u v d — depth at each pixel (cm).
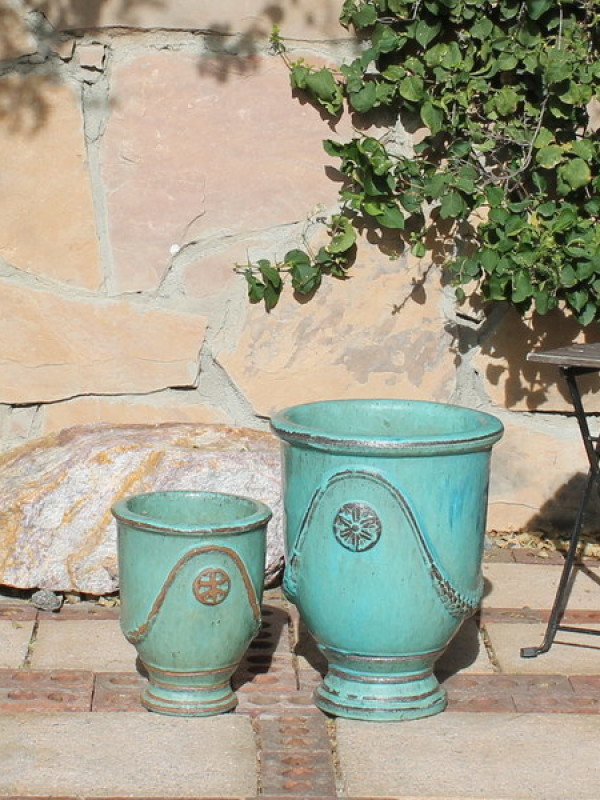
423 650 339
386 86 410
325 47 413
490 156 414
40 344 421
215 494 355
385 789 316
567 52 402
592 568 411
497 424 343
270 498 394
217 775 320
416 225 418
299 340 423
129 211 417
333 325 422
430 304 422
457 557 336
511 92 407
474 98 411
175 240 418
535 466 428
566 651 368
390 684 340
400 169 411
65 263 418
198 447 403
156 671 341
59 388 423
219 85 413
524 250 405
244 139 415
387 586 334
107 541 388
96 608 385
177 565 334
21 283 419
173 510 355
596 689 353
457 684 354
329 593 336
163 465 395
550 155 406
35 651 363
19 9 409
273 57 413
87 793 314
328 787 317
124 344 422
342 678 343
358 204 412
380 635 336
